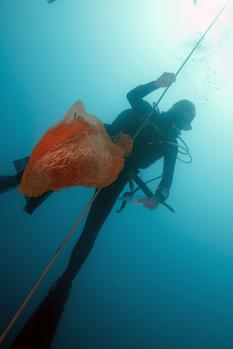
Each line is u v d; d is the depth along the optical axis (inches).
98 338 123.0
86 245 96.2
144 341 129.0
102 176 74.9
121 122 101.8
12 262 126.0
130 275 144.9
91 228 98.1
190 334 138.0
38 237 135.4
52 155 67.8
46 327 85.7
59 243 137.2
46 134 72.4
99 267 143.2
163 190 96.4
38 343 83.1
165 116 99.8
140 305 138.3
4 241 128.9
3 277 121.4
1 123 150.6
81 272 139.5
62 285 91.4
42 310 88.1
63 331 120.1
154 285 145.9
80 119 72.6
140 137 99.0
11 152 144.9
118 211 105.0
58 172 68.8
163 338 132.9
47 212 143.3
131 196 101.8
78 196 151.3
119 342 125.2
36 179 71.8
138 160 99.8
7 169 139.4
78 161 68.4
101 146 72.2
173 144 98.8
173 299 145.2
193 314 144.1
